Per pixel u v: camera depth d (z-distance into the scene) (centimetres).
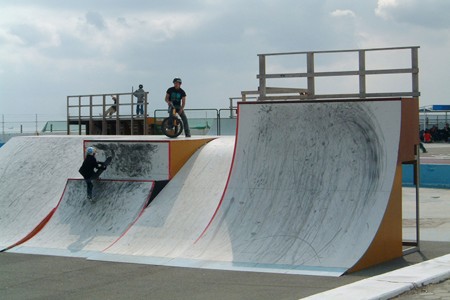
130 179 1639
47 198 1722
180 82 1853
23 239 1538
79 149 1891
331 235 1245
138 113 2794
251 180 1416
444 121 6072
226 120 2759
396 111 1336
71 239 1493
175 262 1274
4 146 2039
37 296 1066
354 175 1328
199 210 1466
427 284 901
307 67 1532
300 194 1347
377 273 1148
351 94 1498
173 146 1622
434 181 2738
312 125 1418
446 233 1622
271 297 974
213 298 988
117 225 1495
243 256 1251
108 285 1123
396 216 1306
